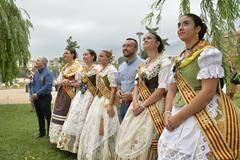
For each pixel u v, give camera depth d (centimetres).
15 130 844
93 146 493
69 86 629
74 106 573
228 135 273
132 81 466
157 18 366
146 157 378
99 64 535
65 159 560
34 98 721
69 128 565
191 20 293
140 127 387
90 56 570
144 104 386
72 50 648
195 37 294
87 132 511
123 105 495
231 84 339
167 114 302
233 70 331
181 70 295
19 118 1073
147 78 392
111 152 493
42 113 738
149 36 399
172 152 280
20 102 1766
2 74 1322
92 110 516
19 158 570
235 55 330
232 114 280
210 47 279
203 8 344
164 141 289
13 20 1290
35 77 734
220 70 277
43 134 746
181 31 295
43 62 726
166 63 381
